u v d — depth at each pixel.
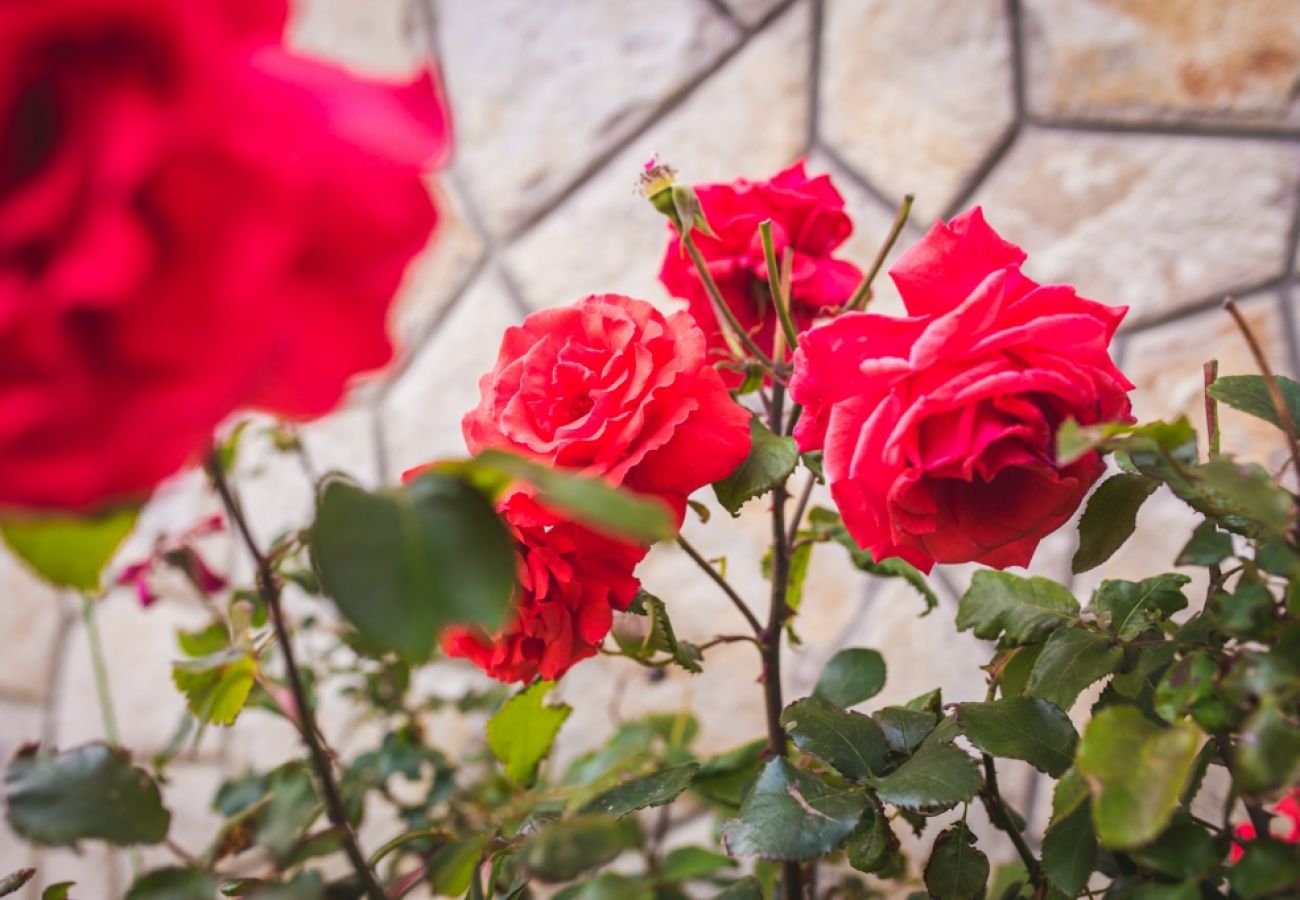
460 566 0.31
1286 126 0.73
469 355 1.00
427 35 1.01
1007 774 0.82
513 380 0.45
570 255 0.96
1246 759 0.32
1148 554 0.77
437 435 1.01
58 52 0.26
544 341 0.45
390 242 0.28
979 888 0.42
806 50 0.87
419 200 0.28
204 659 0.42
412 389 1.02
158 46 0.26
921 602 0.85
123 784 0.37
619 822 0.44
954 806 0.38
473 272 1.00
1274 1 0.73
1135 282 0.78
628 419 0.42
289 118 0.27
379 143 0.27
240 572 1.05
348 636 0.63
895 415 0.38
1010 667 0.46
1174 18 0.76
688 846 0.64
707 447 0.43
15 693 1.19
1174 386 0.77
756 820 0.40
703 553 0.92
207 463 0.35
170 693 1.11
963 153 0.82
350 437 1.04
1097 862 0.40
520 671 0.44
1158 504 0.77
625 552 0.42
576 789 0.54
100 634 1.14
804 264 0.51
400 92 0.29
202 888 0.37
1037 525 0.40
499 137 0.99
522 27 0.97
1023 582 0.46
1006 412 0.37
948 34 0.82
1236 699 0.33
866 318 0.39
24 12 0.25
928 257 0.40
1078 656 0.41
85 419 0.26
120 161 0.24
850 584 0.88
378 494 0.32
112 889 1.13
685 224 0.49
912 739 0.43
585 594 0.43
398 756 0.71
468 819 0.67
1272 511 0.33
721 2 0.90
